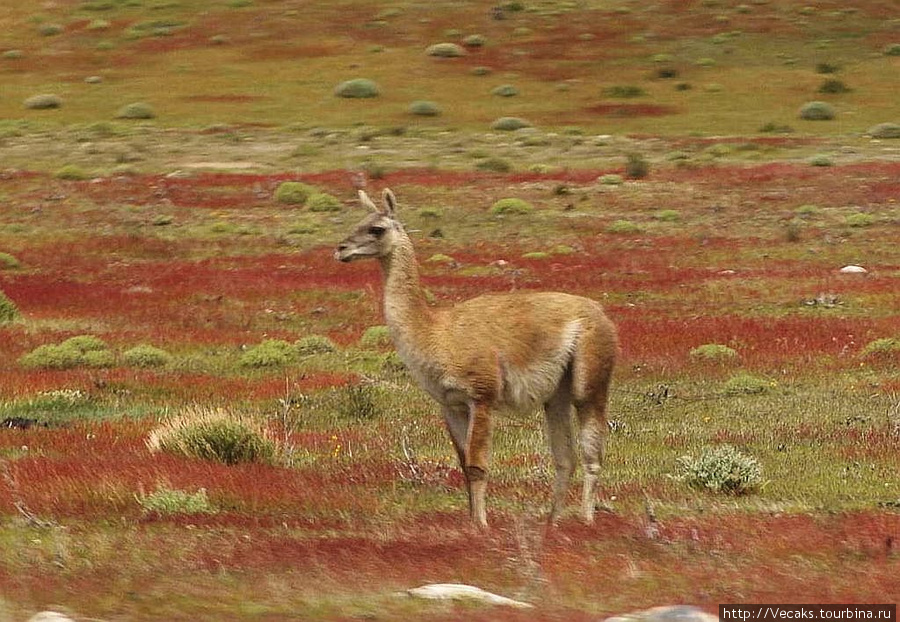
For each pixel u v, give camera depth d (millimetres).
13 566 14844
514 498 22250
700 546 16344
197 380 37781
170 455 25453
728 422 31672
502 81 154625
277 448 26562
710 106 138625
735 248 68562
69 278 62094
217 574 14359
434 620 11656
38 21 190375
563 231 75438
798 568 14906
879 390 35938
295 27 184000
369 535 17641
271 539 17156
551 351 18984
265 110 138375
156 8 196875
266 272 63062
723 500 22312
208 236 74812
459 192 88875
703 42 171250
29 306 53281
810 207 80375
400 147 115062
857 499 22594
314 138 121062
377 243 18328
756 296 54656
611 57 165625
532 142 116750
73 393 34531
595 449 19422
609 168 100312
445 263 65562
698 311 51469
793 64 159250
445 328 18453
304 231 76125
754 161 103000
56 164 104125
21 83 155750
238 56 169000
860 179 91062
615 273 61500
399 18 187875
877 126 119688
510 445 28812
